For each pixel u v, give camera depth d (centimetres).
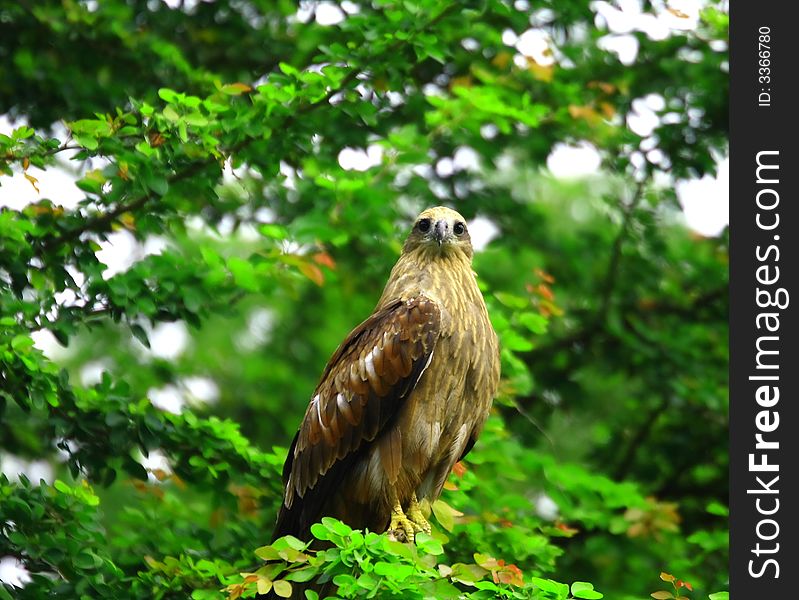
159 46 1389
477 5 1215
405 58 1203
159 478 1198
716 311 1700
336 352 1114
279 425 1809
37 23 1404
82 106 1384
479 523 1172
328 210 1317
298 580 833
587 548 1447
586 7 1472
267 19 1590
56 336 1084
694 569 1394
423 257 1145
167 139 1100
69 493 1058
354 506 1085
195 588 1062
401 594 800
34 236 1104
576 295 1775
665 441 1625
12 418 1326
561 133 1568
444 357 1072
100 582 1016
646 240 1706
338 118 1407
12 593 999
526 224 1716
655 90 1580
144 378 1513
